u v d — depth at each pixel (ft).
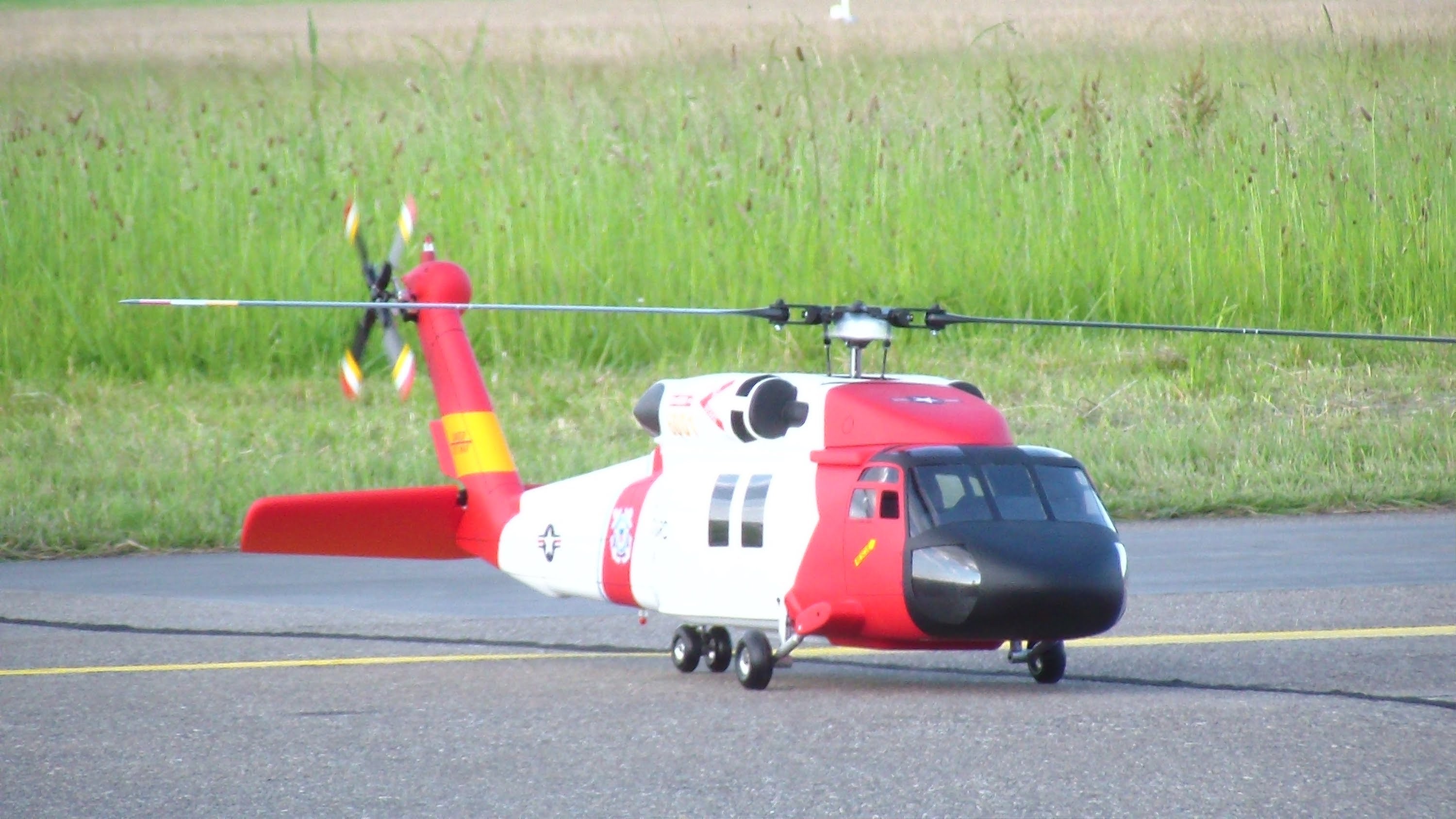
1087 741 89.51
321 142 289.94
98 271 264.31
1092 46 384.27
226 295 257.75
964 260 269.64
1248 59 345.92
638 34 493.36
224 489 185.88
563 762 87.71
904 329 260.01
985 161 289.53
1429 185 282.36
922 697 103.86
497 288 262.47
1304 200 277.64
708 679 113.19
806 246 267.80
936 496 102.27
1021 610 98.48
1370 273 268.82
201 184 276.21
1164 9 477.36
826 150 292.40
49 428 214.28
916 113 310.45
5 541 166.91
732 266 265.95
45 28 624.59
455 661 119.85
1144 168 285.23
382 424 222.07
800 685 110.42
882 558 102.06
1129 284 266.36
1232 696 102.58
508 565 131.03
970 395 113.50
